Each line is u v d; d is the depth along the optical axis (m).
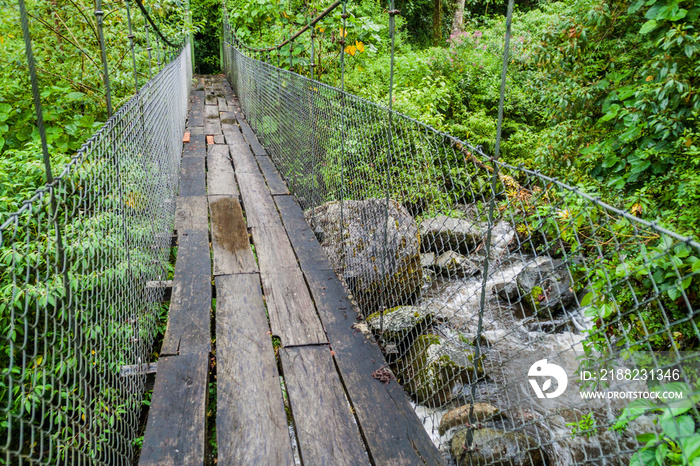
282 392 2.13
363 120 2.72
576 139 3.97
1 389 1.71
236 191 4.80
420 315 2.83
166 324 2.71
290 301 2.83
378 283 2.78
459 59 9.72
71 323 1.29
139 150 2.47
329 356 2.33
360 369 2.23
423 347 2.64
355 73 7.58
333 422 1.91
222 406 1.95
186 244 3.54
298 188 4.48
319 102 3.59
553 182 1.21
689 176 2.54
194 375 2.13
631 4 3.45
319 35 5.88
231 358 2.27
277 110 5.50
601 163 3.55
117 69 4.37
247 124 8.19
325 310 2.73
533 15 12.52
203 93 11.62
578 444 2.14
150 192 2.79
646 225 0.90
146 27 3.87
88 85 4.11
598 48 4.08
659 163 3.00
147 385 2.27
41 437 1.03
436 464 1.72
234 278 3.08
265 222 4.04
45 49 3.88
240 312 2.68
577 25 4.00
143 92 2.67
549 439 2.19
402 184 2.37
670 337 0.91
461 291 3.57
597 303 1.83
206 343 2.37
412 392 2.52
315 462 1.72
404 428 1.88
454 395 2.52
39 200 1.07
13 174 2.64
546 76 4.42
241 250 3.49
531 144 7.71
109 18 4.37
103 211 1.64
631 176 3.12
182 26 6.97
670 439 1.02
